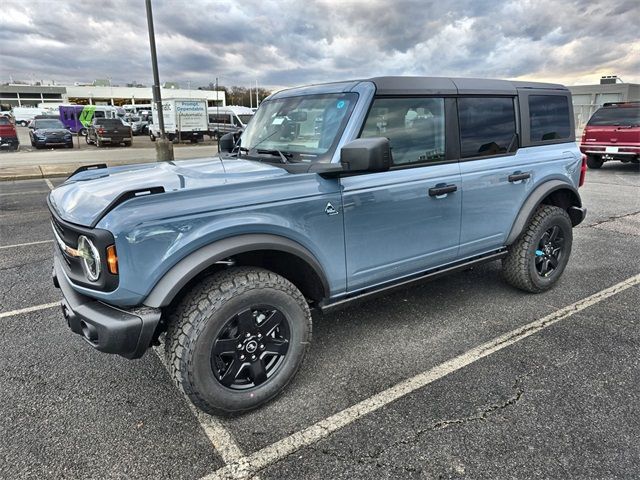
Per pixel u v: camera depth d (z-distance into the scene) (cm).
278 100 353
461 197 336
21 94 9150
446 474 210
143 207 219
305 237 262
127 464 220
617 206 812
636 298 405
